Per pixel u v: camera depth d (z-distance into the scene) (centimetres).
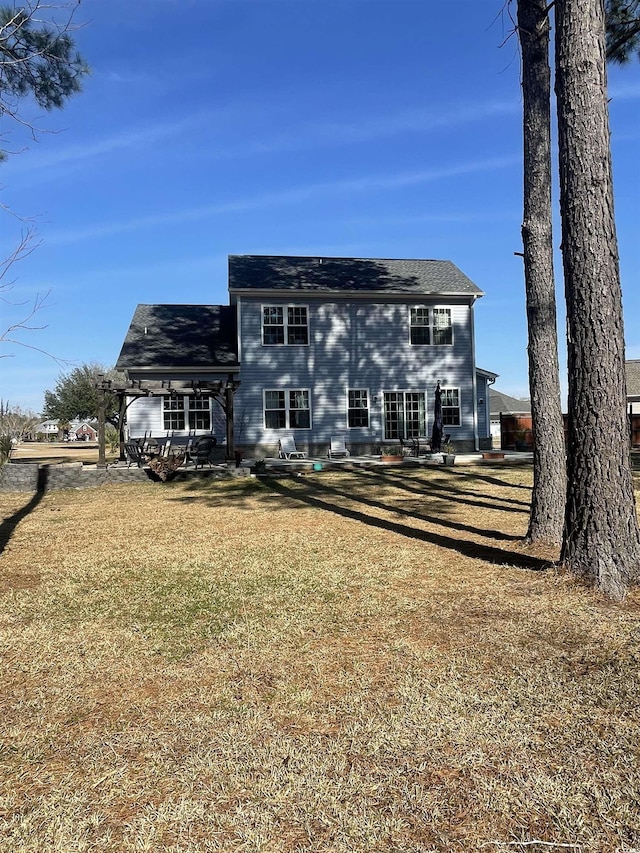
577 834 206
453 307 2319
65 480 1405
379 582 537
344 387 2230
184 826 215
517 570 557
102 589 539
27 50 855
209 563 629
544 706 297
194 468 1612
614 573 474
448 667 346
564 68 494
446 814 219
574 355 496
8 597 515
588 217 482
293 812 221
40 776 250
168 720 294
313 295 2189
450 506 1009
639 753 254
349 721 287
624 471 484
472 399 2325
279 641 398
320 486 1347
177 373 2106
